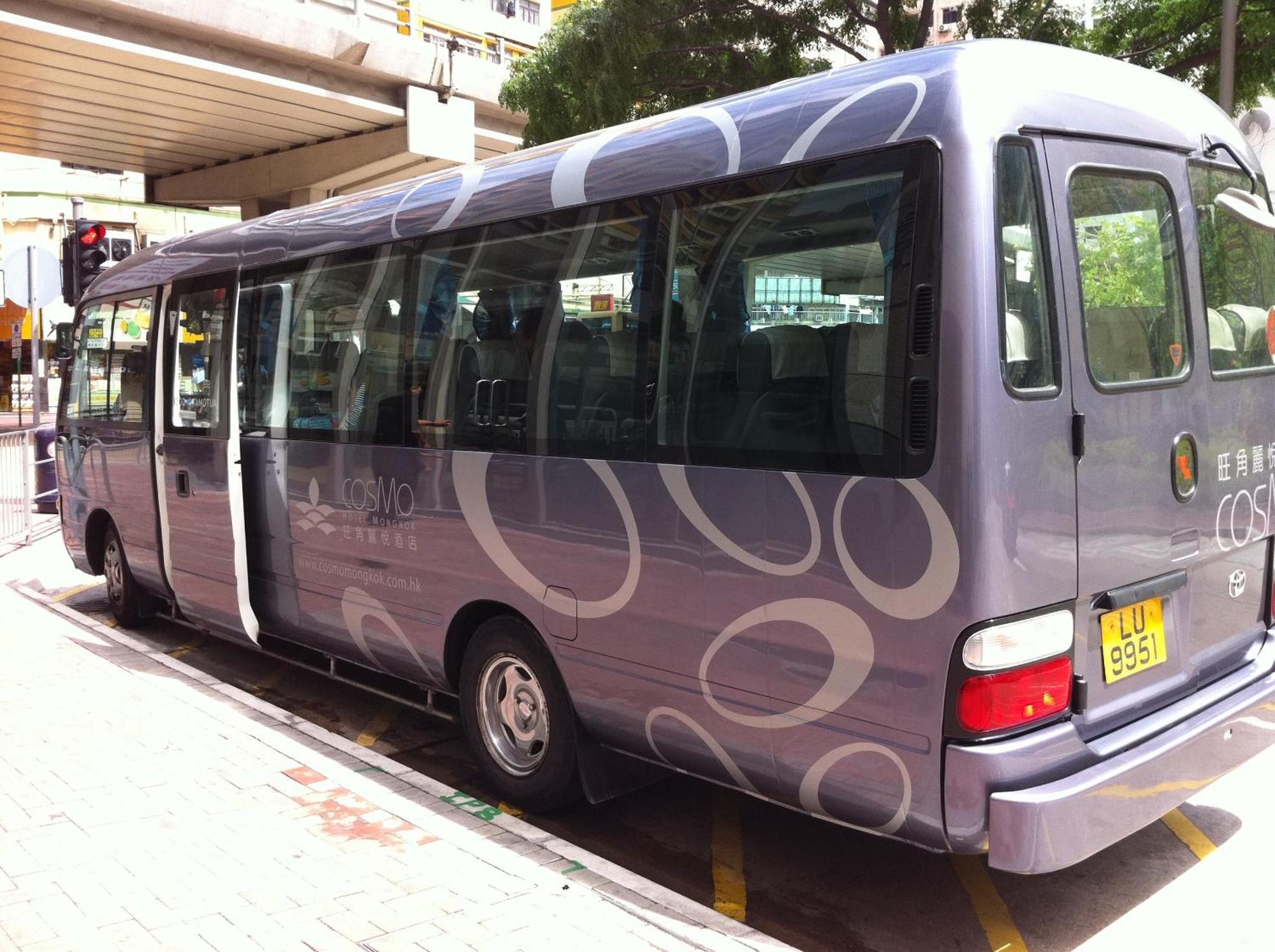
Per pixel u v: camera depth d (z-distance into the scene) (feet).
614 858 14.14
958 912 12.57
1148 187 11.83
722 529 11.92
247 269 20.40
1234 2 35.78
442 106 77.82
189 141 84.23
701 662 12.26
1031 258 10.44
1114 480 10.94
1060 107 10.94
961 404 9.89
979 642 9.89
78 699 18.62
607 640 13.42
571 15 45.60
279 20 64.90
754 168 11.82
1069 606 10.55
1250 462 12.98
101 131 80.69
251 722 17.48
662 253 12.76
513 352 14.78
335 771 15.40
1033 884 13.15
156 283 23.36
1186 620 12.06
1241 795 15.56
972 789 9.94
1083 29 45.88
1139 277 11.59
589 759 14.48
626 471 13.00
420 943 10.84
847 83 11.46
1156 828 14.57
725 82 48.57
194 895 11.83
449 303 15.89
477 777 17.12
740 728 11.96
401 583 16.79
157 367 22.94
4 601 27.66
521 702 15.25
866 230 10.74
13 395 109.19
